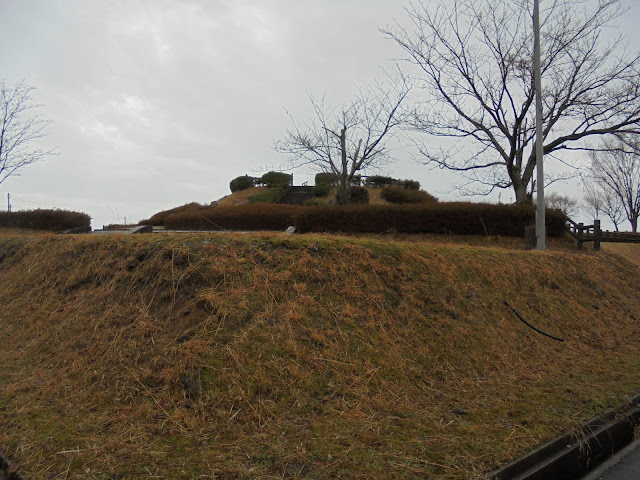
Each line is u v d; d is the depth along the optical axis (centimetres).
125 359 493
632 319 1000
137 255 682
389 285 679
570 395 536
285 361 491
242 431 400
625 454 470
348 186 2120
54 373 513
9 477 341
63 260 787
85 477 331
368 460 365
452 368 578
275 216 2111
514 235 1617
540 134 1341
